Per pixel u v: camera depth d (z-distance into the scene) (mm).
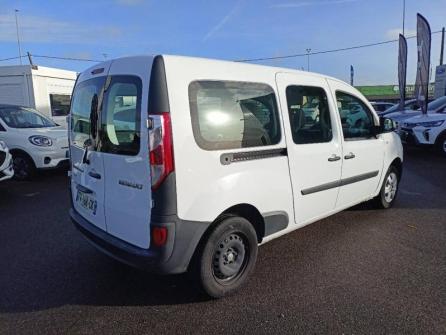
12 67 12703
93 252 4598
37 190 7664
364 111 5160
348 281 3814
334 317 3213
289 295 3562
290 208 4039
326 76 4590
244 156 3494
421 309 3318
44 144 8461
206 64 3320
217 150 3285
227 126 3375
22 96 12820
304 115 4172
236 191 3428
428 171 9352
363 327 3076
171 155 3029
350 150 4805
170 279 3914
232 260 3566
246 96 3553
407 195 6953
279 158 3826
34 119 9570
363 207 6148
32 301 3523
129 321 3205
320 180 4367
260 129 3654
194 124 3146
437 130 11500
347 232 5113
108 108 3477
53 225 5578
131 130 3219
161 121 2990
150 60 3119
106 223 3619
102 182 3598
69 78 14359
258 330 3059
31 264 4289
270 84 3795
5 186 8023
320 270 4047
